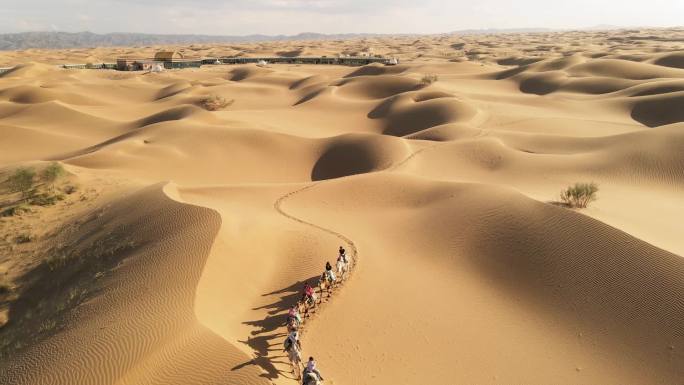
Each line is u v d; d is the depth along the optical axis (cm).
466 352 1608
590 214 2317
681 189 3422
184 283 1756
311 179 4925
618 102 7319
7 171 3928
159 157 4812
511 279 1995
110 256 2216
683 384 1456
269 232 2412
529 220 2245
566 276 1919
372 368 1508
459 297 1912
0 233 2841
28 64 12619
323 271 2064
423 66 12781
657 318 1656
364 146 5038
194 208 2381
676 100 6512
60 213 3100
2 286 2241
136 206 2700
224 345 1396
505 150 4500
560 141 4850
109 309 1675
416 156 4622
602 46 18488
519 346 1644
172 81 11750
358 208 2980
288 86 11356
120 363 1345
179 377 1294
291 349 1385
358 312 1788
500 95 8600
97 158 4547
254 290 1892
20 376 1395
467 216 2442
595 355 1591
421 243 2344
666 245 1986
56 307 1911
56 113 7181
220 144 5266
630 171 3731
